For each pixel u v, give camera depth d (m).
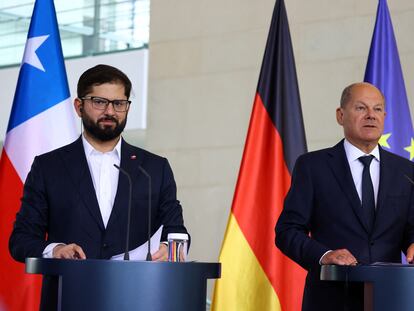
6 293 10.48
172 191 8.43
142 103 16.78
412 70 14.27
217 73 16.12
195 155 16.22
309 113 15.19
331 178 8.40
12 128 11.02
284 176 11.15
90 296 6.48
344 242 8.22
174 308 6.60
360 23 14.87
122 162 8.32
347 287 7.66
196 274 6.74
